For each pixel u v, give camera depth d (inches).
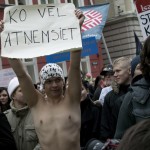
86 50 318.0
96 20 338.3
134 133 34.5
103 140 154.8
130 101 107.4
